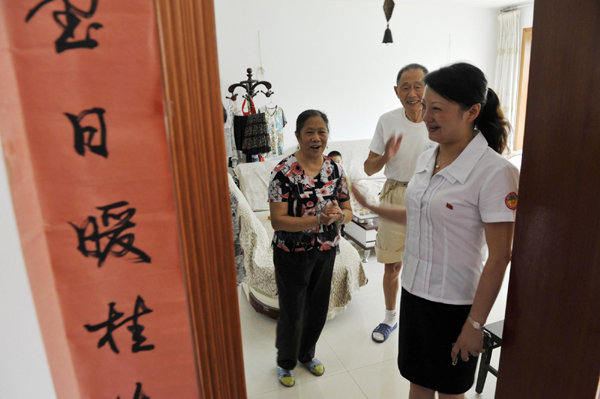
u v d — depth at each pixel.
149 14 0.47
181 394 0.63
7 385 0.54
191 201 0.56
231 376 0.67
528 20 4.73
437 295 1.19
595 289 0.86
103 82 0.48
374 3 4.43
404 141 1.94
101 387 0.60
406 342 1.31
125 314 0.57
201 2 0.50
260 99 4.30
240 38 4.10
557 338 0.96
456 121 1.08
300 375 1.94
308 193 1.58
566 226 0.90
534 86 0.94
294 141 4.54
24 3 0.45
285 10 4.17
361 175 4.25
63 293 0.55
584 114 0.83
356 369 1.98
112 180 0.52
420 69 1.85
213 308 0.62
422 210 1.19
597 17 0.78
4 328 0.52
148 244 0.55
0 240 0.51
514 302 1.08
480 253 1.17
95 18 0.46
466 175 1.09
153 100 0.50
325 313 1.83
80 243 0.53
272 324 2.38
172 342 0.60
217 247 0.60
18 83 0.47
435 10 4.71
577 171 0.86
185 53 0.50
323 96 4.52
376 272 3.00
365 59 4.57
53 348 0.56
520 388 1.10
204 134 0.55
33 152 0.49
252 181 3.60
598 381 0.87
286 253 1.62
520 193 1.01
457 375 1.23
